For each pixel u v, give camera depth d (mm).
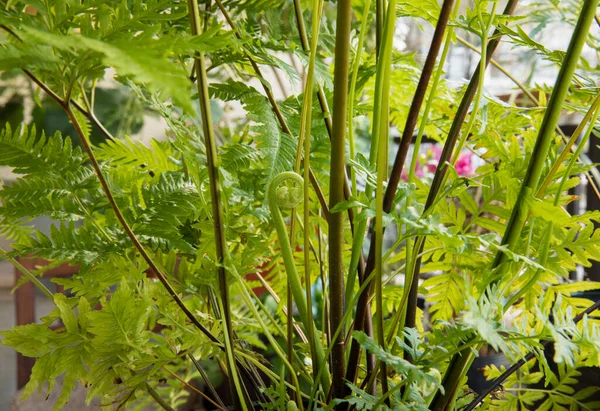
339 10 343
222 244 407
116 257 457
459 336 365
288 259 412
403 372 355
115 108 1413
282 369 428
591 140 994
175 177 515
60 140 456
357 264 453
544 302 482
